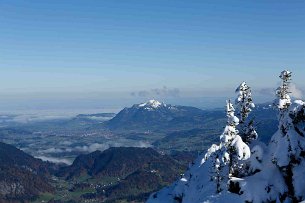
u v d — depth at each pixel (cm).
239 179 7344
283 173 7138
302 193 6712
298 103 7269
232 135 7300
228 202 7169
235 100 8250
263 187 7025
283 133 7556
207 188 8388
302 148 6994
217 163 7725
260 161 7600
